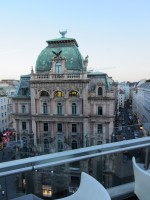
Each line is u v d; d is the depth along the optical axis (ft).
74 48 155.63
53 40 157.17
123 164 19.62
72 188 17.65
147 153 20.68
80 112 146.51
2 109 257.34
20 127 161.68
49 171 17.07
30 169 15.98
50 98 149.48
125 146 19.63
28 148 31.32
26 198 16.22
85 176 15.51
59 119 149.48
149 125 41.29
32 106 153.38
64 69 145.79
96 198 13.79
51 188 17.21
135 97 497.87
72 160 17.33
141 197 17.52
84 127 145.28
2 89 272.10
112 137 62.44
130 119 381.40
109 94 144.05
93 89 149.48
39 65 155.74
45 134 152.56
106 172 18.83
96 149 18.39
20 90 164.55
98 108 147.33
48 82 148.05
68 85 145.89
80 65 149.69
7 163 15.69
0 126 252.21
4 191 15.81
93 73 154.92
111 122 144.66
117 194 18.76
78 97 145.79
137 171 17.94
